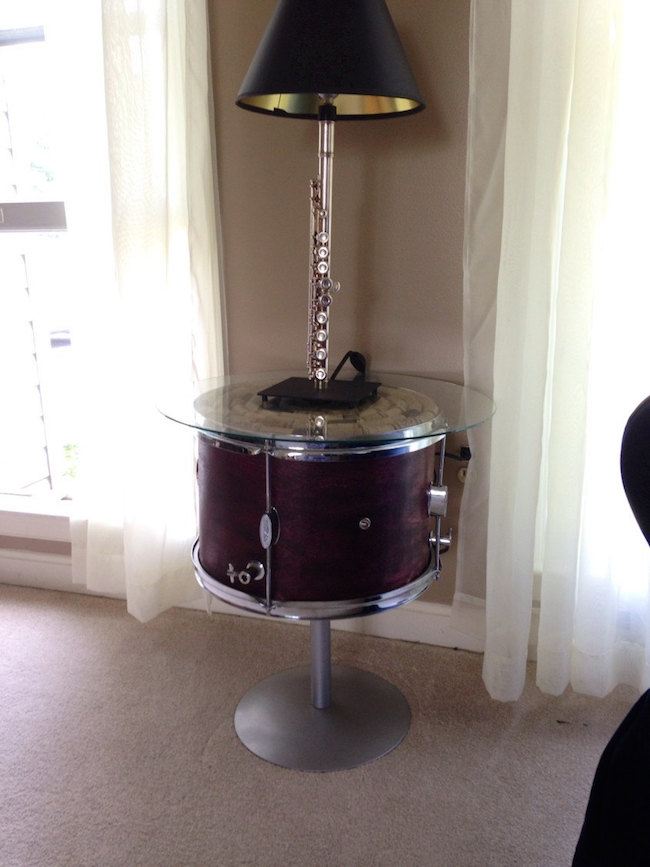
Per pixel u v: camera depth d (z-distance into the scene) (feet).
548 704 4.94
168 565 5.67
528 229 4.23
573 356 4.26
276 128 4.90
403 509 3.89
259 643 5.62
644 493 2.15
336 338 5.19
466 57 4.49
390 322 5.06
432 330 4.99
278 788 4.18
